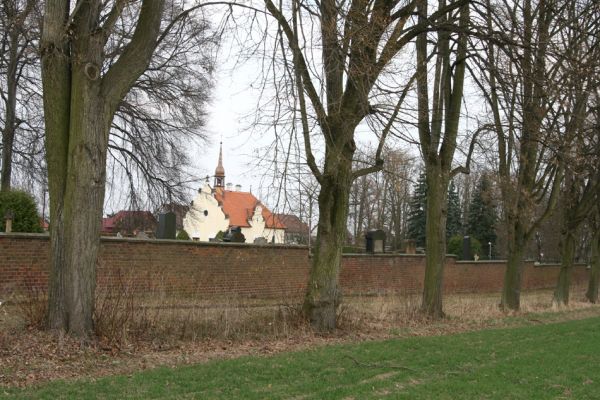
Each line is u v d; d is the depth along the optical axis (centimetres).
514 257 2055
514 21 1296
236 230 2539
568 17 1686
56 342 888
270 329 1184
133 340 986
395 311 1611
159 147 2502
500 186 2092
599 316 2139
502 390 826
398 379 855
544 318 1909
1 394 673
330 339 1170
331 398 727
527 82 1371
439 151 1673
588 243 5272
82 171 926
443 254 1652
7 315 1107
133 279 1491
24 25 1450
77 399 667
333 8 1028
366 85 1091
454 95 1666
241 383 779
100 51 941
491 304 2106
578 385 902
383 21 1114
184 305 1273
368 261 2522
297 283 2175
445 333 1398
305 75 1095
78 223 925
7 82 2209
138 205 2525
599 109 1873
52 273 932
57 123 943
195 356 944
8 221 1686
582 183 2511
